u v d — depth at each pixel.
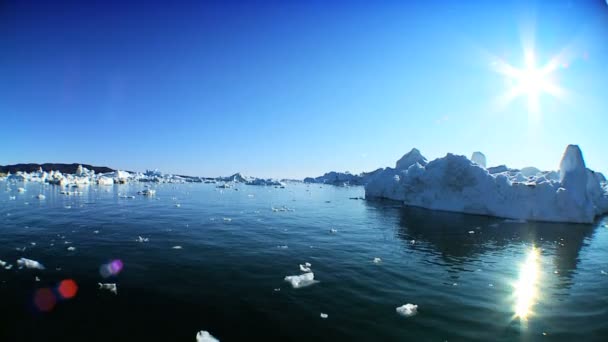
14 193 48.19
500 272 13.42
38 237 18.38
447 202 33.69
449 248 17.36
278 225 23.89
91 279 11.77
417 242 18.70
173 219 25.84
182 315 9.26
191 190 69.00
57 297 10.27
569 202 26.36
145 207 34.09
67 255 14.71
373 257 15.37
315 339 8.16
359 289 11.35
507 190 29.09
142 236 19.06
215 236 19.42
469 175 31.84
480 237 20.25
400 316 9.39
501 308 10.02
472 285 11.94
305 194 63.97
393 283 11.98
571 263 14.81
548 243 18.75
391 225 24.52
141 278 11.97
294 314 9.41
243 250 16.20
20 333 8.25
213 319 9.06
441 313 9.62
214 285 11.45
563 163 28.86
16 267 12.87
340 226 23.95
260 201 44.91
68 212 28.89
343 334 8.40
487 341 8.16
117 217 26.41
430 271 13.43
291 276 11.94
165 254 15.16
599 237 20.47
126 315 9.20
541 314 9.66
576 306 10.24
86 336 8.16
